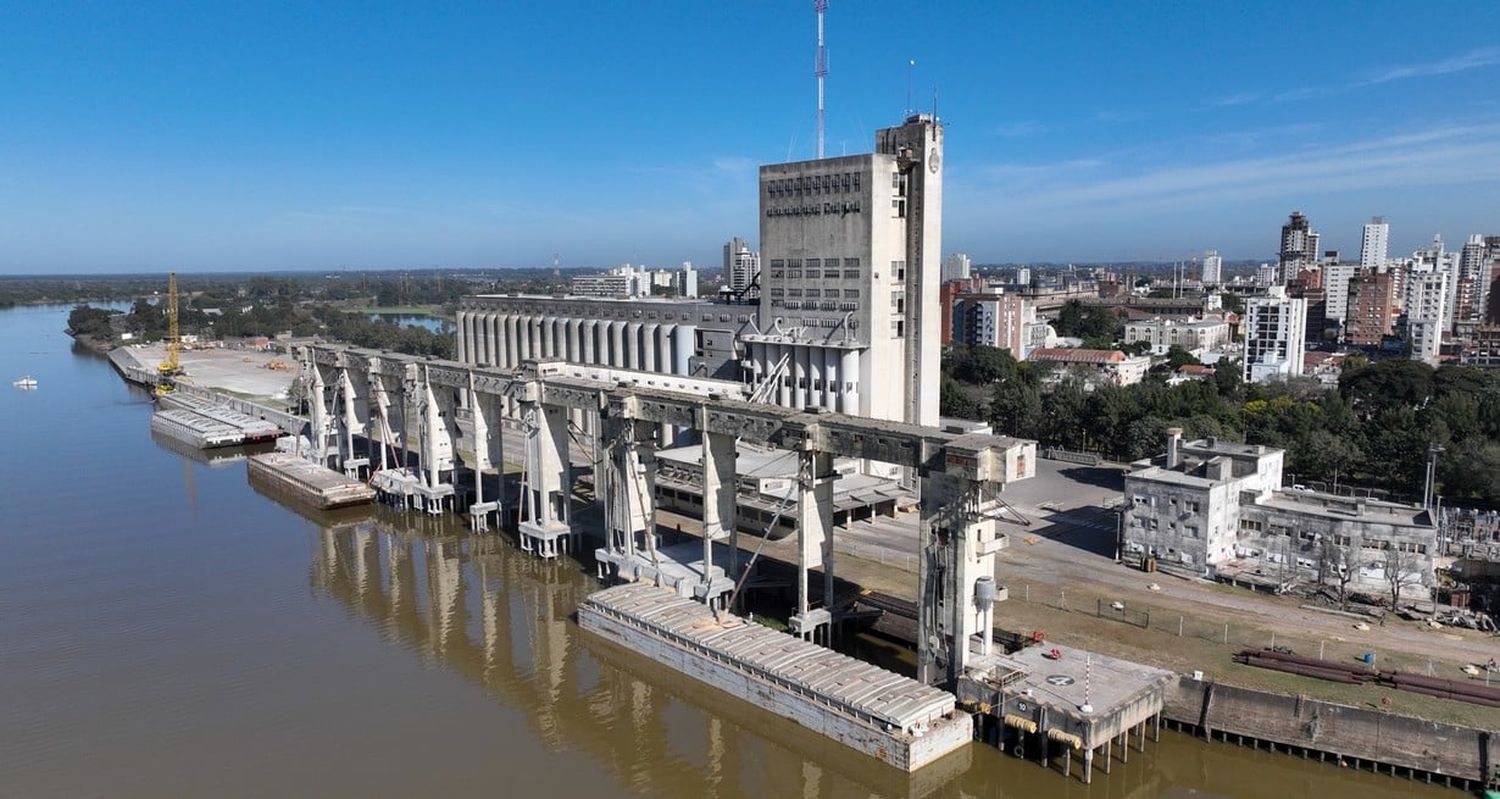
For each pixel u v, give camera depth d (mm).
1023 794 77312
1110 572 112438
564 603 118250
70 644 105000
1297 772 77188
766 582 108188
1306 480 154000
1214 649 89812
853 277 148625
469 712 90562
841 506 131875
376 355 167000
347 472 178000
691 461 140250
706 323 177375
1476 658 86625
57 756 81250
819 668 86125
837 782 80000
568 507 134375
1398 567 101625
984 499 82375
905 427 88938
